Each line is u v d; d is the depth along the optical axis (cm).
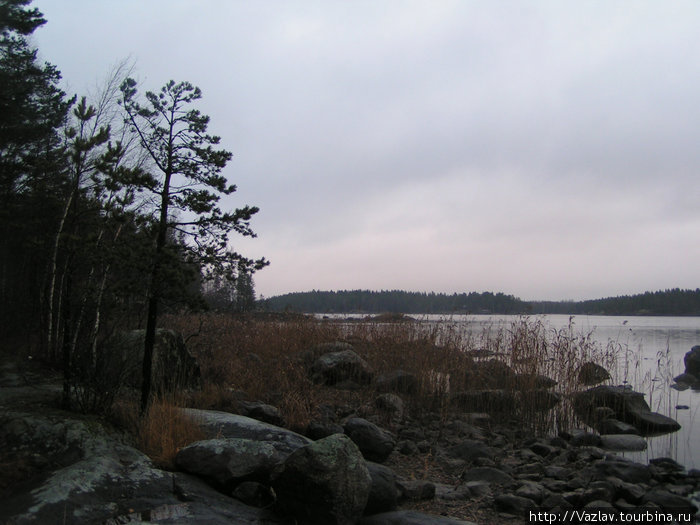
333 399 1077
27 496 450
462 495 610
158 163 696
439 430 903
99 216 752
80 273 817
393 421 938
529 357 1099
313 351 1429
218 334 1377
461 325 1422
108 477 496
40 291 1079
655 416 1043
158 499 486
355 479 487
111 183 691
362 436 740
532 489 615
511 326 1293
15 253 1128
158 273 645
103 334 725
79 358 680
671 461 773
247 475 543
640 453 850
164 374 877
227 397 891
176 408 659
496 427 976
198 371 1007
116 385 664
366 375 1235
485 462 734
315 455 484
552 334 1251
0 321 1084
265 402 973
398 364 1277
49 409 627
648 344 2527
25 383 779
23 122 1273
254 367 1130
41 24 1378
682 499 587
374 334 1537
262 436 659
